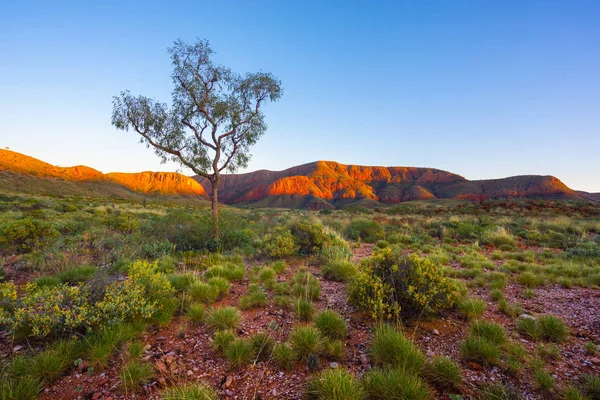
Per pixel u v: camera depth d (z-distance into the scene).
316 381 2.68
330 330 3.82
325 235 10.64
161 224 11.10
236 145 12.65
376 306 4.12
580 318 4.51
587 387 2.67
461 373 2.98
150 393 2.73
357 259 9.52
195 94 11.26
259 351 3.34
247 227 13.47
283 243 9.48
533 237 14.02
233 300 5.32
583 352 3.45
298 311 4.46
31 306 3.72
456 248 11.45
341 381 2.56
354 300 4.73
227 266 7.25
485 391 2.61
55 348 3.27
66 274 6.29
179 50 10.98
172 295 5.09
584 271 7.40
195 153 12.16
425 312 4.45
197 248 10.51
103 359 3.13
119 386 2.80
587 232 15.70
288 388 2.80
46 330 3.46
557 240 13.44
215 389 2.79
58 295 3.90
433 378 2.83
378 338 3.36
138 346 3.33
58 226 12.30
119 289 4.21
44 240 9.53
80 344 3.37
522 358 3.25
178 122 11.53
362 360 3.26
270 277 6.58
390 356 3.11
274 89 12.37
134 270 4.94
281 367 3.16
